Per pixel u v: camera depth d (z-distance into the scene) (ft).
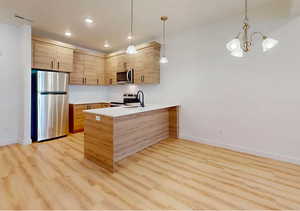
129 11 9.42
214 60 11.02
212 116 11.30
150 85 14.84
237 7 9.09
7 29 10.93
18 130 11.67
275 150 8.95
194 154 9.77
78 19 10.41
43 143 11.64
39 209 5.12
